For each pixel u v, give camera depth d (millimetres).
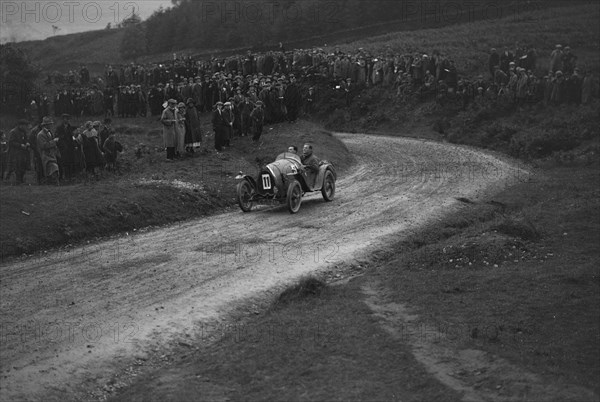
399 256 15180
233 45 78750
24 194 17875
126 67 53750
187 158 25375
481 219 18422
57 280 12812
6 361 9219
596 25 53781
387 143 35344
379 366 8938
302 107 44750
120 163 24547
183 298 11828
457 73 42125
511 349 9555
